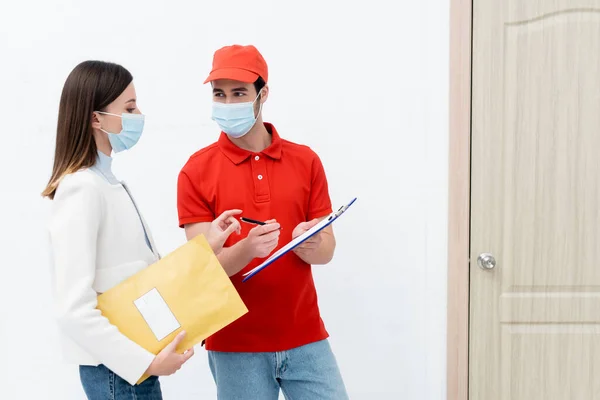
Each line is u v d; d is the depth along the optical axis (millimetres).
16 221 2330
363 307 2309
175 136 2291
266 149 1688
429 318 2299
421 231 2270
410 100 2225
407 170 2252
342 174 2271
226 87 1649
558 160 2188
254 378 1641
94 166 1392
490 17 2152
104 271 1349
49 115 2305
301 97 2252
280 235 1656
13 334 2357
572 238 2207
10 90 2301
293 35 2234
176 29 2262
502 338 2271
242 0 2238
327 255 1733
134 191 2314
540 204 2207
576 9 2125
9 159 2318
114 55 2279
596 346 2236
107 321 1278
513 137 2193
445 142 2221
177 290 1355
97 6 2268
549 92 2166
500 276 2246
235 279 1646
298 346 1660
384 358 2322
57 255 1275
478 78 2178
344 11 2219
